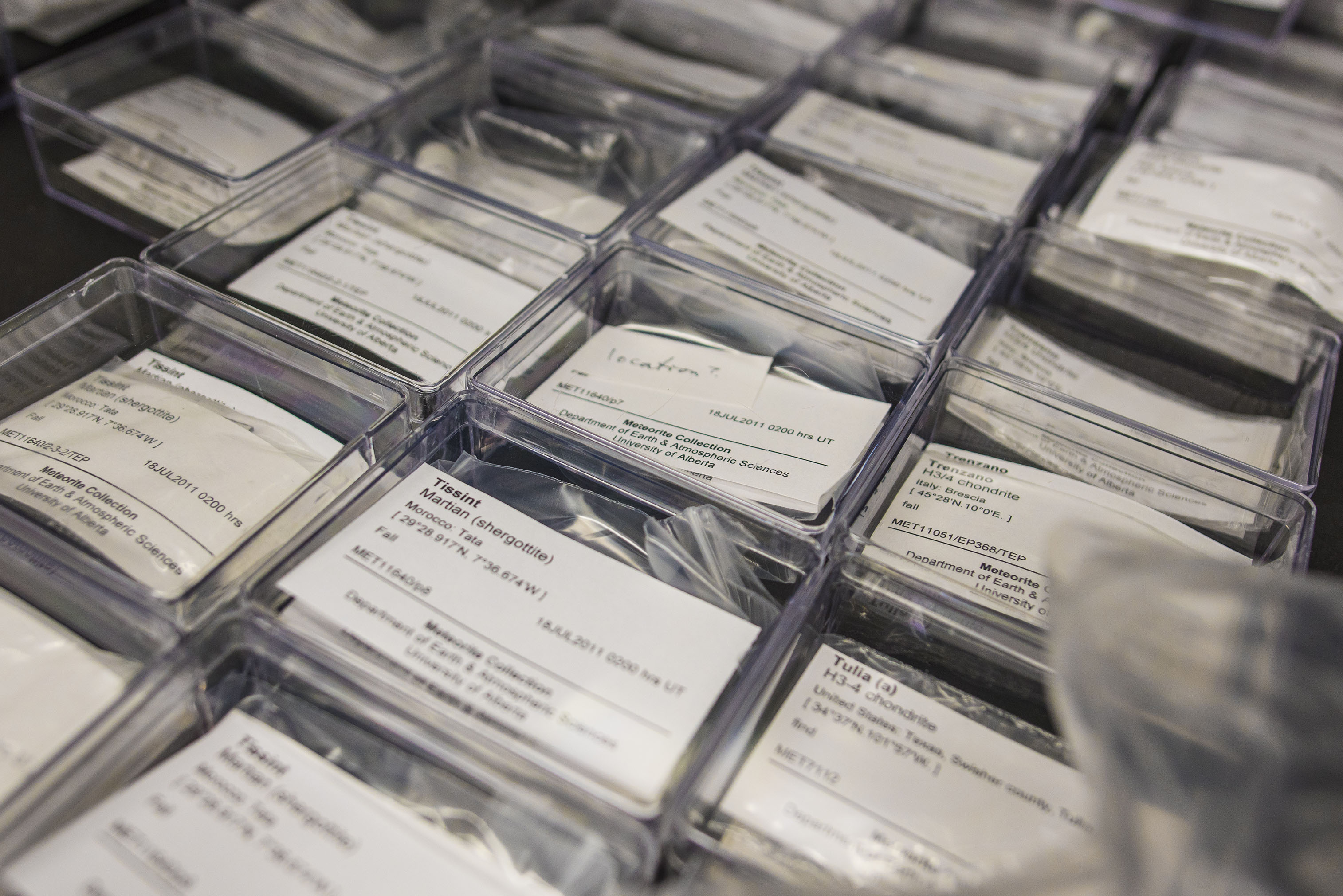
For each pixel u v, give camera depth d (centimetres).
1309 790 22
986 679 28
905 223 40
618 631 27
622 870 24
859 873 25
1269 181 39
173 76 42
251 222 36
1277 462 34
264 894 24
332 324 34
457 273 36
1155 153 41
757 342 35
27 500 28
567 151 41
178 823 24
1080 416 33
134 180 38
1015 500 32
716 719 26
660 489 30
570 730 26
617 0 48
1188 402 36
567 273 34
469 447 32
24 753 25
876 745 27
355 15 46
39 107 38
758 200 39
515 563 28
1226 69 48
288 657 26
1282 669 23
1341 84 48
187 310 33
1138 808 22
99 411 31
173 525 28
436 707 25
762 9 50
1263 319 37
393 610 27
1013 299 39
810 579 28
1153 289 38
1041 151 43
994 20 49
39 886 23
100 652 26
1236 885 21
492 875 24
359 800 25
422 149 41
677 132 41
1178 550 26
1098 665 23
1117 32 50
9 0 43
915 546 31
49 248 38
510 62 44
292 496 28
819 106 44
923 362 33
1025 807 26
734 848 25
